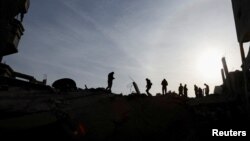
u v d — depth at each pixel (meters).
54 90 13.70
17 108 8.59
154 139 8.44
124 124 8.98
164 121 9.99
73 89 15.56
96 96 13.16
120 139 7.91
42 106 9.31
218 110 13.07
